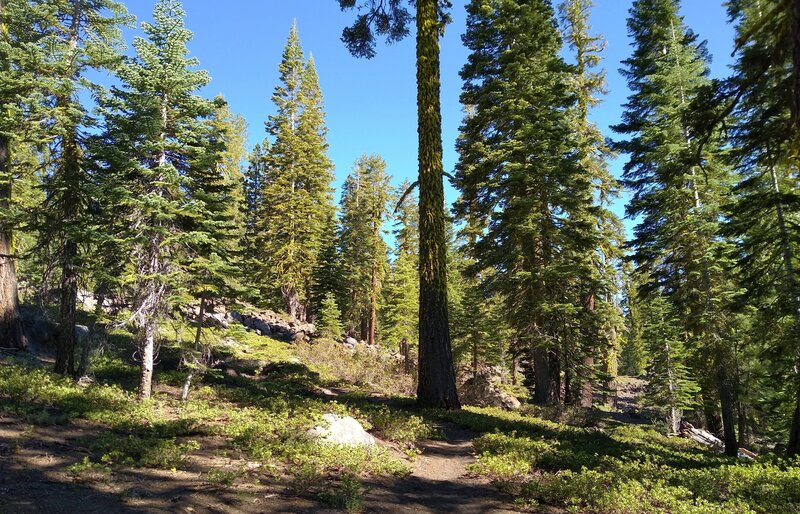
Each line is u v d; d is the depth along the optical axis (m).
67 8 16.02
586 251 21.41
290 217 37.94
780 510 6.40
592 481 7.12
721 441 25.44
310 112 41.84
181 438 8.63
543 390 19.36
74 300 13.95
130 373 16.77
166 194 11.84
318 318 42.06
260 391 16.22
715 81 8.23
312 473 6.72
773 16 4.93
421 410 14.09
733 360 17.84
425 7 16.19
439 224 15.45
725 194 18.98
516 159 19.84
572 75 24.78
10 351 16.59
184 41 11.98
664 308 27.17
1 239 17.03
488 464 8.50
